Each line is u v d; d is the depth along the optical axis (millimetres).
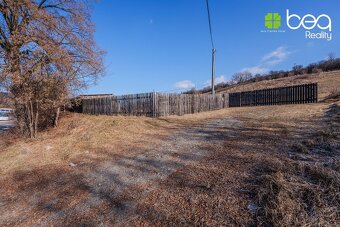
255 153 4402
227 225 2475
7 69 7719
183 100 13594
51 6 9742
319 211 2340
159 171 4340
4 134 10281
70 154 6211
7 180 4816
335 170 3045
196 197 3146
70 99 11625
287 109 11148
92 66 10297
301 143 4496
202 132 7328
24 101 8289
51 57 8344
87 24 10281
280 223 2260
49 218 3223
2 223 3244
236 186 3207
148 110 11789
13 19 8602
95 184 4160
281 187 2818
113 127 8977
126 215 3016
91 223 2941
